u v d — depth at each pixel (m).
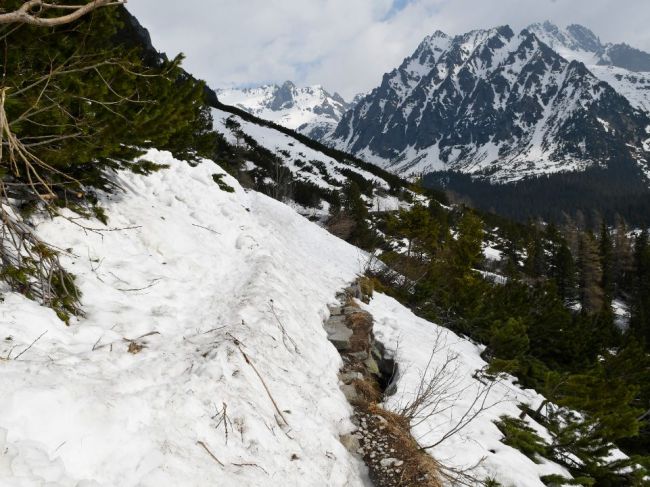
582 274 50.75
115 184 6.97
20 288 3.95
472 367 8.87
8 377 2.52
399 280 16.69
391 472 4.25
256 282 6.64
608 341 17.09
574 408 6.76
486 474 4.73
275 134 73.62
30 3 2.18
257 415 3.61
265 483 3.02
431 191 77.94
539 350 13.73
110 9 4.98
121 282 5.14
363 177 66.56
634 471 5.74
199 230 7.82
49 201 4.90
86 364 3.29
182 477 2.58
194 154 12.38
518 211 183.25
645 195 147.25
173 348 4.20
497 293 17.00
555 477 5.13
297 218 18.06
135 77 5.09
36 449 2.19
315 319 7.28
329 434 4.32
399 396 5.87
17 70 4.32
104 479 2.38
